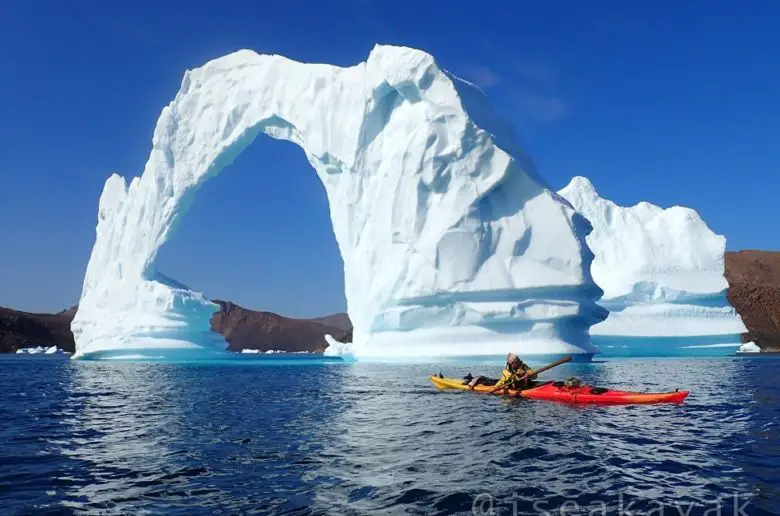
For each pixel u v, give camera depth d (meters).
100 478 6.48
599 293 28.56
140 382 19.95
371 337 28.45
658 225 46.50
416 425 9.64
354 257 29.75
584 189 48.44
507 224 26.45
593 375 20.16
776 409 11.23
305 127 31.59
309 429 9.45
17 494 5.89
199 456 7.53
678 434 8.66
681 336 42.09
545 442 8.13
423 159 26.30
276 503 5.50
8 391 17.53
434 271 25.55
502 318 25.39
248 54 35.38
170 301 33.69
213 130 34.97
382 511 5.26
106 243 37.69
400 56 27.06
